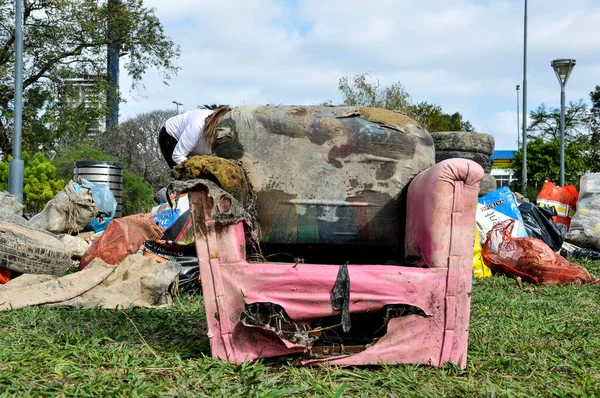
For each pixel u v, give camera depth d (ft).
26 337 12.42
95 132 105.09
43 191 64.23
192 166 10.87
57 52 78.59
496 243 25.40
